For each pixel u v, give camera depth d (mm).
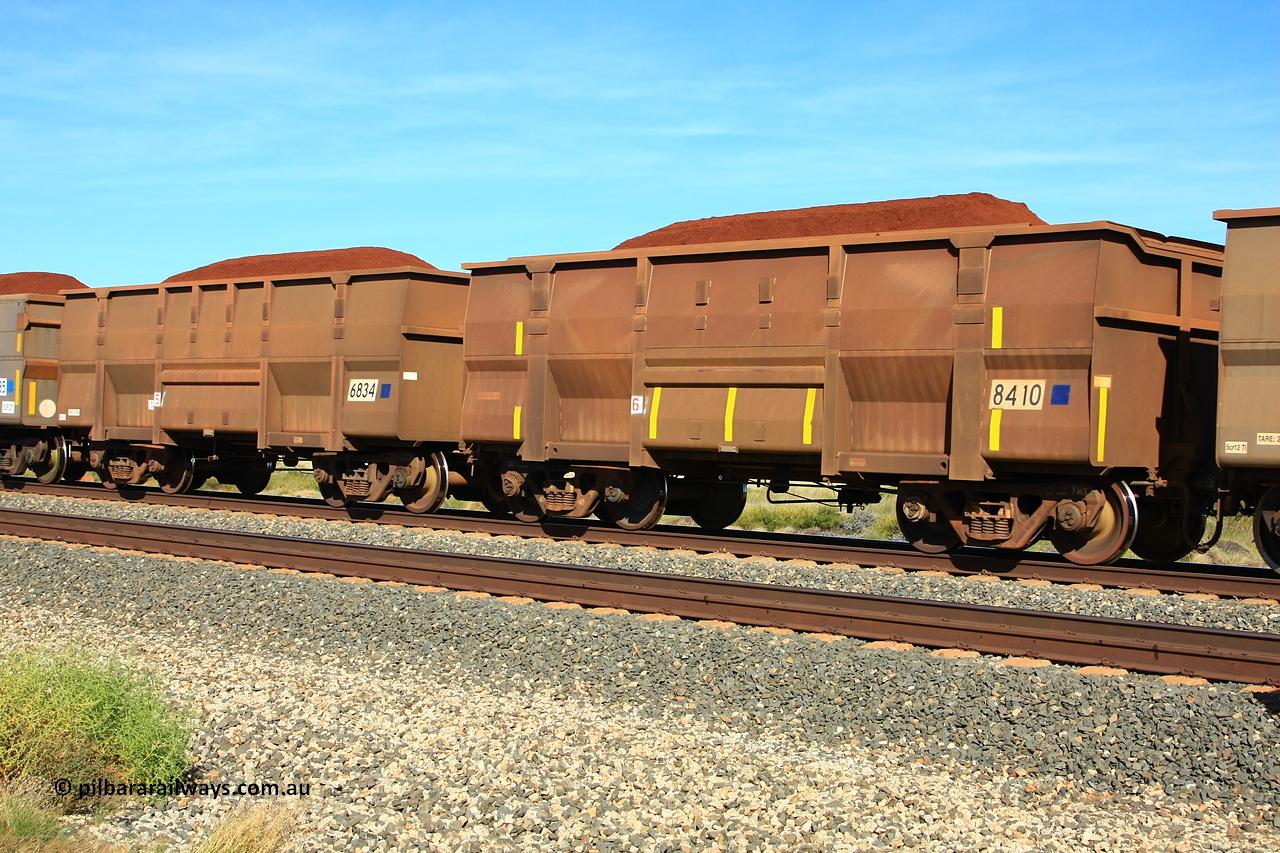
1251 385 11008
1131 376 12227
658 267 14867
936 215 15086
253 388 19375
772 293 13789
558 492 16172
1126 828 5762
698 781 6320
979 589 11531
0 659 8461
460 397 18172
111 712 6418
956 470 12523
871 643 9266
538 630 9555
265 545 13656
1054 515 12531
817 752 6977
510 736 7125
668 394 14711
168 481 21766
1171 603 10742
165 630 10328
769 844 5547
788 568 12898
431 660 9055
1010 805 6156
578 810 5945
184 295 20594
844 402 13414
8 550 13977
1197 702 7250
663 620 10047
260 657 9352
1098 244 11719
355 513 18047
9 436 24469
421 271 17375
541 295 15797
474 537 15562
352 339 17875
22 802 5668
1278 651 8227
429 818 5832
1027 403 12141
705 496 16875
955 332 12508
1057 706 7375
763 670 8289
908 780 6465
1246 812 5973
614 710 7805
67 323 22969
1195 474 13086
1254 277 10961
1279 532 11539
